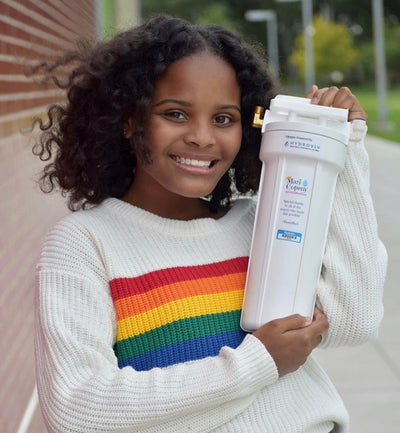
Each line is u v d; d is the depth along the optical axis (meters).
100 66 1.70
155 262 1.66
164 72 1.63
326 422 1.67
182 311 1.60
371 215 1.69
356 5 62.50
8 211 3.70
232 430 1.54
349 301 1.63
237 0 60.47
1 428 2.91
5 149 3.77
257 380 1.49
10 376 3.25
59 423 1.46
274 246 1.58
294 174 1.58
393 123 27.39
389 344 4.78
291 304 1.58
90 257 1.63
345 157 1.63
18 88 4.35
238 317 1.64
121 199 1.83
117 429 1.44
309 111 1.64
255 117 1.71
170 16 1.78
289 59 58.19
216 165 1.69
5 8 4.00
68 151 1.82
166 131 1.63
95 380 1.47
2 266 3.36
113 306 1.62
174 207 1.79
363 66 59.41
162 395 1.45
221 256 1.71
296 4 60.84
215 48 1.66
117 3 19.06
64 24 7.44
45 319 1.54
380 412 3.86
